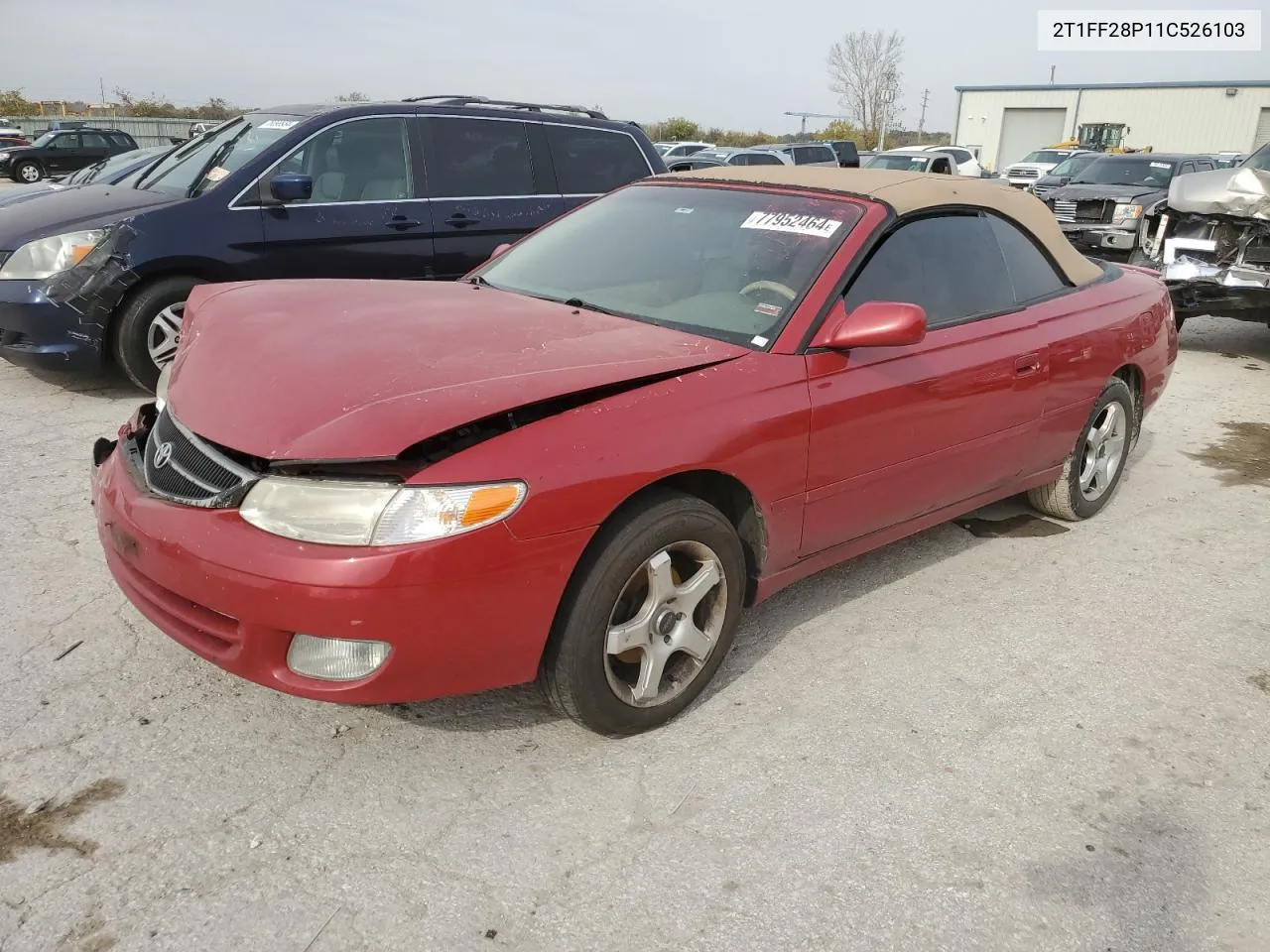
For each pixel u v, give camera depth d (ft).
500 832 7.70
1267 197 25.75
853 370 9.91
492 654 7.72
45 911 6.68
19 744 8.37
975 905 7.23
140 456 8.92
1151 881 7.58
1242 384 24.38
